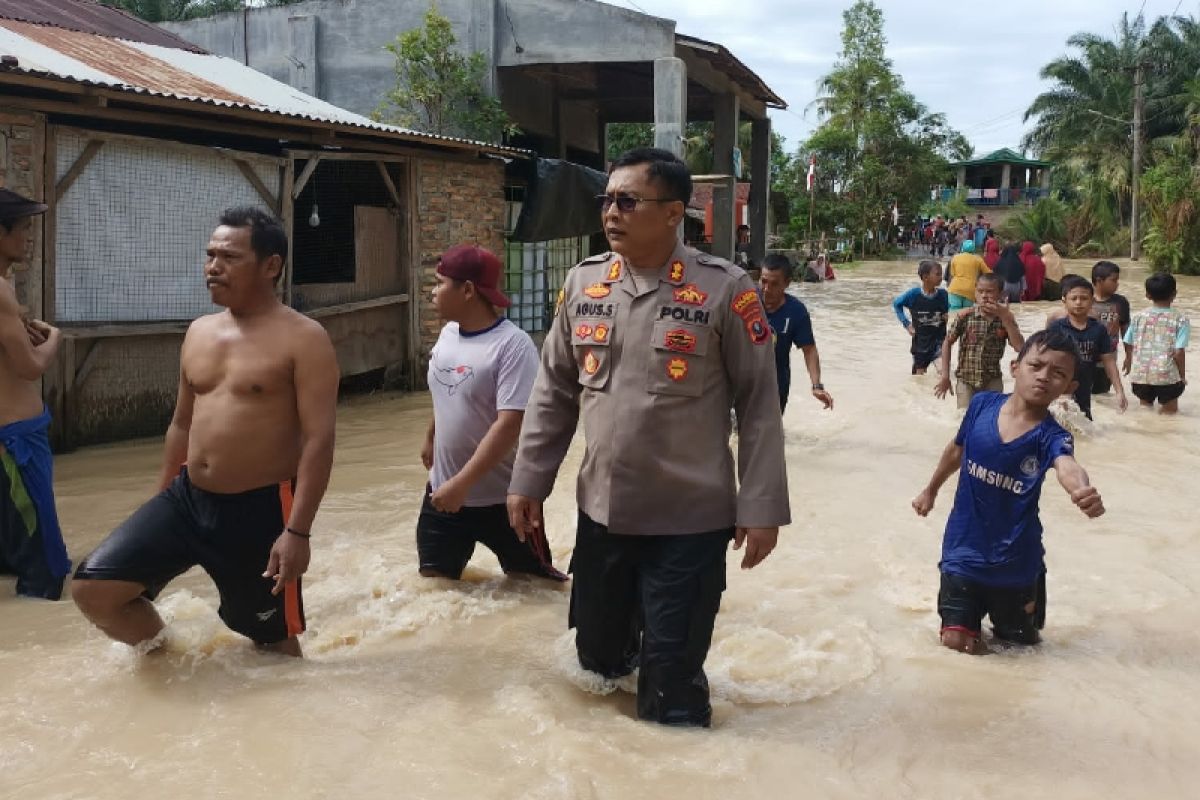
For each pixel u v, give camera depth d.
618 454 3.40
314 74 17.19
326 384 3.77
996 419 4.21
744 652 4.19
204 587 4.96
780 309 7.59
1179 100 42.12
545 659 4.09
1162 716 3.63
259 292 3.79
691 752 3.27
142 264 8.36
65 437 7.91
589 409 3.48
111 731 3.40
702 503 3.39
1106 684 3.91
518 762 3.21
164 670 3.86
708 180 17.59
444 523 4.85
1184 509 6.54
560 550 5.59
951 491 6.96
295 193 9.64
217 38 17.70
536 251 14.45
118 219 8.16
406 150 10.76
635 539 3.49
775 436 3.39
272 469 3.76
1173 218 34.31
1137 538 5.89
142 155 8.28
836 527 6.09
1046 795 3.09
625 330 3.40
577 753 3.23
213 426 3.73
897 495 6.87
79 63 8.94
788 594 4.92
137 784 3.07
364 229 10.67
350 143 10.06
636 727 3.44
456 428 4.62
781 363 7.62
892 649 4.25
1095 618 4.65
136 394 8.39
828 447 8.41
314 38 17.12
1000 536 4.16
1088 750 3.38
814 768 3.21
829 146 46.91
